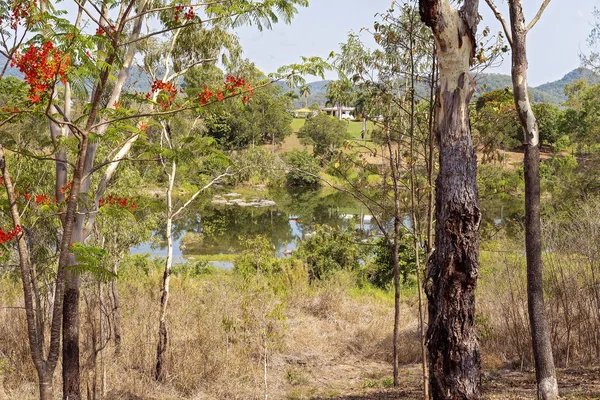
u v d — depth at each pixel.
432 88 7.69
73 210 5.05
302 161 47.38
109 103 7.54
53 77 4.42
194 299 12.95
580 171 19.83
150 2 7.98
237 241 32.12
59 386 8.02
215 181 10.64
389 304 15.96
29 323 4.83
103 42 5.07
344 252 18.17
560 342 10.05
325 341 12.16
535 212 6.52
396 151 8.89
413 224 8.15
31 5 4.80
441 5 5.15
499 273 10.90
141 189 10.36
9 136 5.30
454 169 5.22
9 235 4.84
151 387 8.45
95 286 8.40
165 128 9.09
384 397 8.61
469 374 5.05
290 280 16.34
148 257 19.08
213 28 10.31
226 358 9.44
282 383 9.56
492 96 7.74
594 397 6.75
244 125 55.66
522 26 6.48
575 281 9.68
